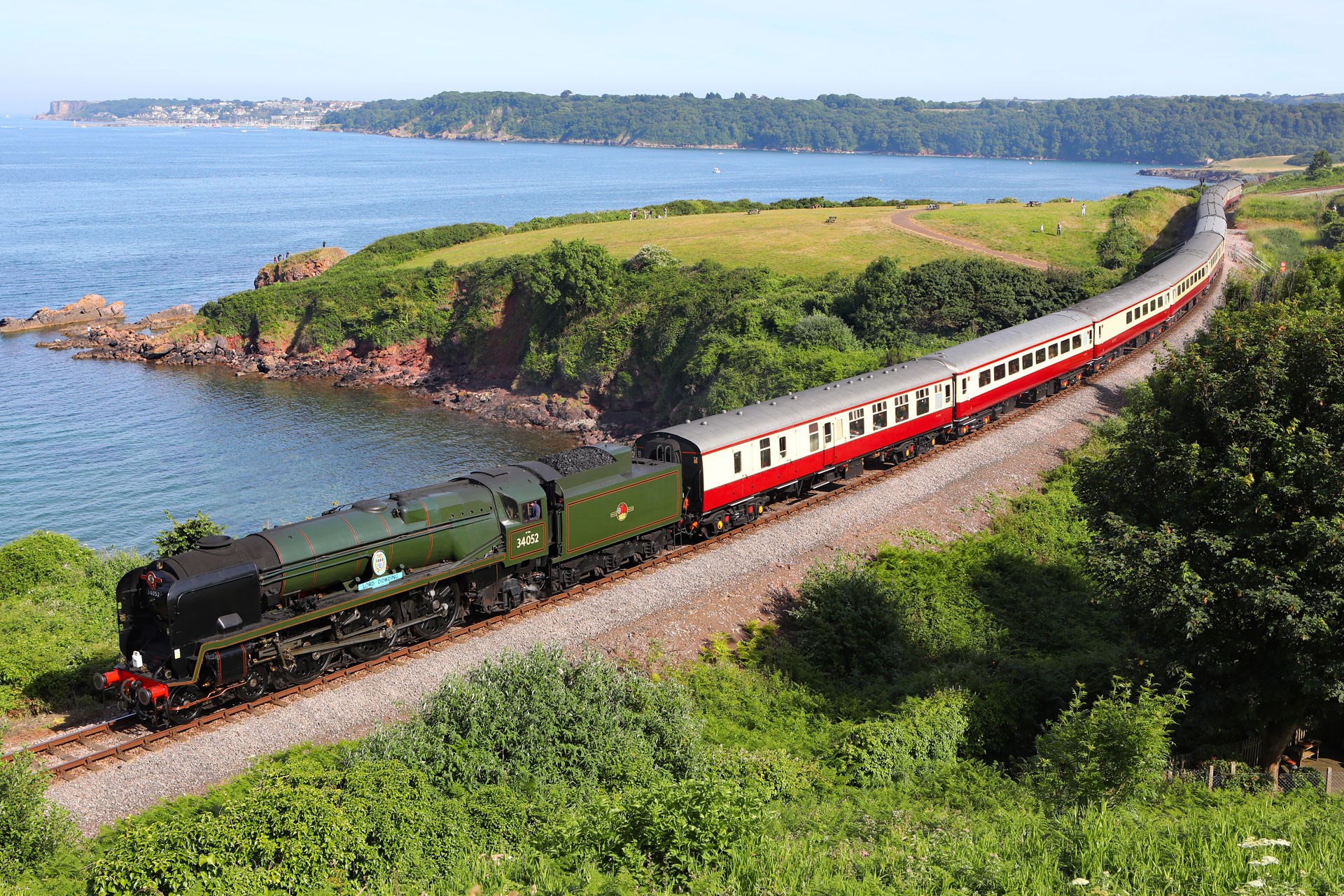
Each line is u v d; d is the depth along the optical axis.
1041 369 45.06
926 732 20.89
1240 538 19.33
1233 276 76.06
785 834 14.77
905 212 109.62
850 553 30.78
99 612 26.66
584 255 79.00
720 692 23.23
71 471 57.78
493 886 12.97
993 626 28.31
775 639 26.14
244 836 13.48
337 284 89.81
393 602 22.70
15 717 20.95
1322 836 12.68
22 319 103.44
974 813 16.95
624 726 19.06
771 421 31.98
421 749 17.14
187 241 154.62
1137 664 23.14
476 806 15.61
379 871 13.77
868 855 13.67
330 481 57.22
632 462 28.72
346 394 79.25
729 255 87.06
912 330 66.62
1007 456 39.16
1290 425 19.38
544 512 25.31
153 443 63.59
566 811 15.41
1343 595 17.81
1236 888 11.20
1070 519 35.09
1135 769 15.76
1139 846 12.66
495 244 102.75
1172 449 21.03
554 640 23.67
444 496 23.56
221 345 89.88
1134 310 53.31
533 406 74.62
